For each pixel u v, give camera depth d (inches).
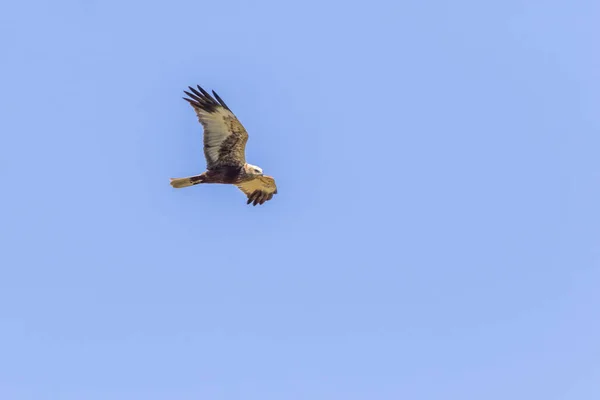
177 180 1125.1
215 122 1105.4
